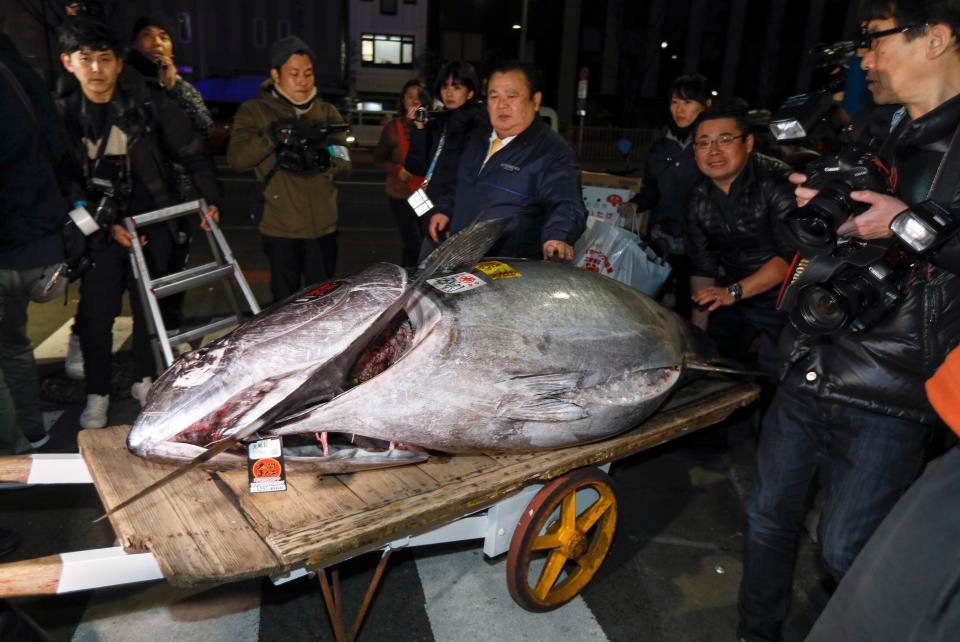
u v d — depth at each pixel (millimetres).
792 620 2521
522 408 2113
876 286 1812
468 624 2375
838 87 2244
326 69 30266
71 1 3172
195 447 1949
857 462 1985
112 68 3182
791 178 1979
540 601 2381
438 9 31547
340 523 1764
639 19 33000
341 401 1946
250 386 1993
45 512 2889
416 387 1995
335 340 2031
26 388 3264
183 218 3816
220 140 15992
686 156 4191
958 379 1255
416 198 3459
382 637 2287
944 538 1234
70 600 2379
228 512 1835
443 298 2141
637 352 2367
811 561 2855
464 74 3939
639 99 32625
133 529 1725
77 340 4027
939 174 1689
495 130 3195
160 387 2039
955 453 1288
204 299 5750
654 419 2512
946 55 1710
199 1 28547
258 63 29766
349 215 9992
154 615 2338
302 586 2529
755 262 3240
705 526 3068
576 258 3633
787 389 2158
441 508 1878
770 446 2213
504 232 3145
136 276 3152
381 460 2055
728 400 2740
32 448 3338
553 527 2355
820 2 33844
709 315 3623
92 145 3283
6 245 2875
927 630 1234
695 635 2400
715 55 34750
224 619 2340
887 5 1788
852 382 1935
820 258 1933
